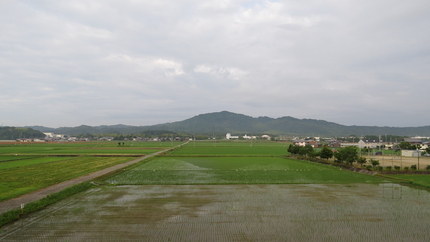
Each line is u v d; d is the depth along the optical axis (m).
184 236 15.80
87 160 60.62
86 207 21.70
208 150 103.75
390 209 21.59
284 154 84.00
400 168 43.75
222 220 18.70
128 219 18.77
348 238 15.78
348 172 43.12
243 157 72.88
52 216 19.30
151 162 57.91
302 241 15.30
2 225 17.20
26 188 28.05
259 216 19.64
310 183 32.78
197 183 32.28
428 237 16.05
